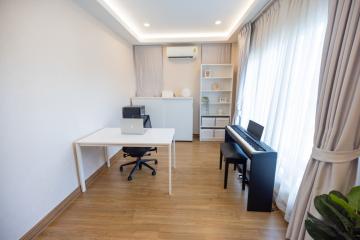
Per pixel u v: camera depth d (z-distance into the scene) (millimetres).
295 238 1548
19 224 1591
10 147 1509
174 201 2230
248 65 3531
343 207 937
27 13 1645
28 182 1674
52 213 1938
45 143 1868
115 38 3605
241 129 2941
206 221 1903
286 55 2061
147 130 2938
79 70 2438
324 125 1372
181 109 4602
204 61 4711
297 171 1768
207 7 2887
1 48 1433
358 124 1218
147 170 3066
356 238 886
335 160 1280
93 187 2553
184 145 4387
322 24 1614
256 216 1979
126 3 2719
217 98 4844
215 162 3383
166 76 4875
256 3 2508
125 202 2213
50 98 1932
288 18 2068
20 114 1592
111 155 3436
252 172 1975
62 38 2102
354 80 1199
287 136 2031
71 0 2258
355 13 1141
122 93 4012
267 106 2643
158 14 3143
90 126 2732
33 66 1716
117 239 1681
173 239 1680
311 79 1727
